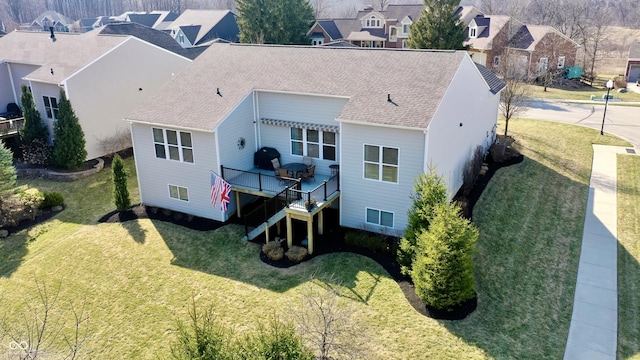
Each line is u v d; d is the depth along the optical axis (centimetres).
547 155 2709
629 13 10912
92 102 2686
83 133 2591
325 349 1163
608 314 1409
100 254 1805
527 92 3494
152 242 1869
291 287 1552
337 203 1973
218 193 1903
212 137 1889
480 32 5188
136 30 3888
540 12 7931
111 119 2812
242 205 2083
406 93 1781
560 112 3697
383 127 1672
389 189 1755
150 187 2142
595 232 1875
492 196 2175
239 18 5075
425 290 1384
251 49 2347
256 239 1852
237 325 1398
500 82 2834
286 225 1841
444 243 1330
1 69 3170
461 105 2022
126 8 16050
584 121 3409
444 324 1359
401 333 1329
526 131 3173
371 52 2078
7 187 2050
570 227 1917
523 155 2698
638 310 1427
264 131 2122
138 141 2084
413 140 1642
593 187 2284
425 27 3953
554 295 1499
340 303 1456
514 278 1587
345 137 1759
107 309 1514
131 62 2852
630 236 1839
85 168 2619
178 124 1928
